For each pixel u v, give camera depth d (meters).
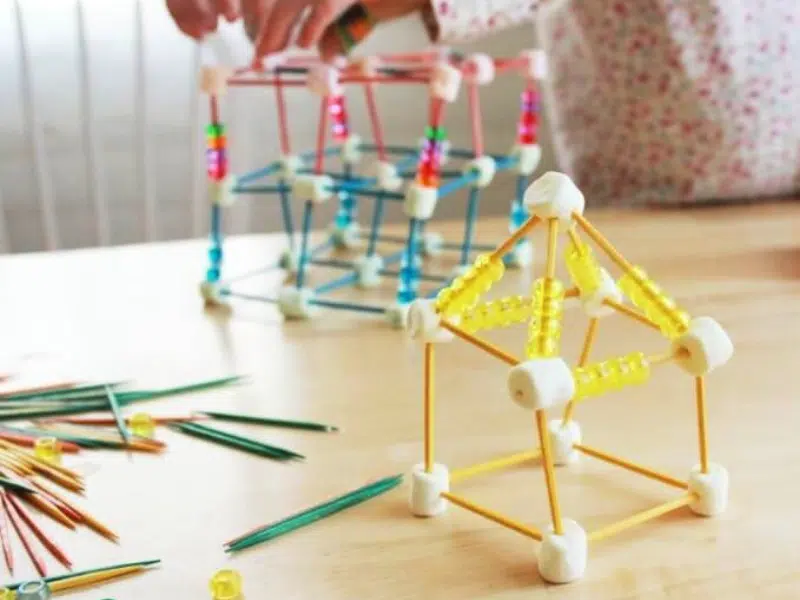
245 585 0.35
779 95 0.99
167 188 1.15
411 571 0.36
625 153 1.06
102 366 0.58
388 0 0.71
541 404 0.34
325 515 0.40
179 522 0.40
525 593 0.35
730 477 0.42
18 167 1.09
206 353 0.60
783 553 0.37
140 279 0.76
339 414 0.50
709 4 0.96
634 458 0.45
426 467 0.41
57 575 0.36
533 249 0.82
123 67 1.10
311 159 1.03
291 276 0.77
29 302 0.71
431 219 1.14
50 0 1.06
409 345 0.61
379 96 1.20
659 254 0.79
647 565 0.36
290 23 0.67
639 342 0.59
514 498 0.41
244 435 0.48
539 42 1.13
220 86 0.68
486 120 1.24
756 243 0.82
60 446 0.46
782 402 0.50
